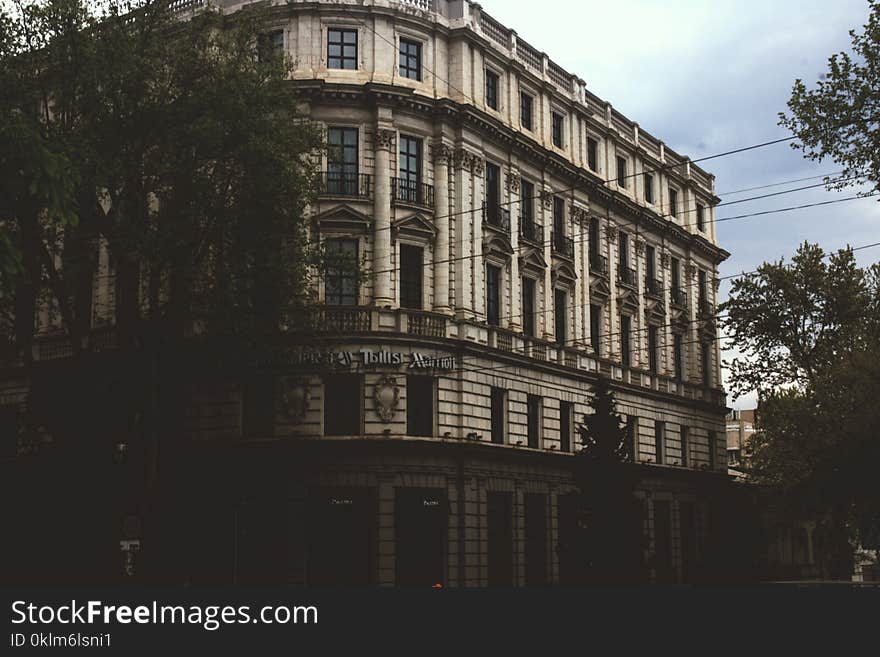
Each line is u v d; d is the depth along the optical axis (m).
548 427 49.62
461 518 43.16
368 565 40.66
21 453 47.88
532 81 51.66
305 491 40.81
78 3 33.38
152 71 33.91
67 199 20.25
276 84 35.44
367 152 43.84
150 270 36.16
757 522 68.12
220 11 38.75
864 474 46.84
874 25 28.09
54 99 34.19
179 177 34.06
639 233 61.06
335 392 42.12
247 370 40.44
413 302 44.16
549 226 51.81
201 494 42.34
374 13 44.69
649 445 59.38
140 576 34.38
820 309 58.59
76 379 36.34
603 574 44.06
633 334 59.16
